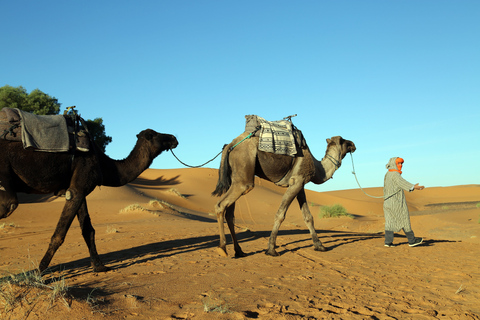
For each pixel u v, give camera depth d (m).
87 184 6.79
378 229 23.45
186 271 7.11
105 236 12.88
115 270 7.22
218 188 9.00
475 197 74.06
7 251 10.47
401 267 8.07
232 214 9.13
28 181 6.25
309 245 10.84
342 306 5.29
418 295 5.95
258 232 14.38
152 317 4.45
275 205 44.44
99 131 52.34
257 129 9.05
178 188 50.38
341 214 31.91
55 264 8.11
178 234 13.37
